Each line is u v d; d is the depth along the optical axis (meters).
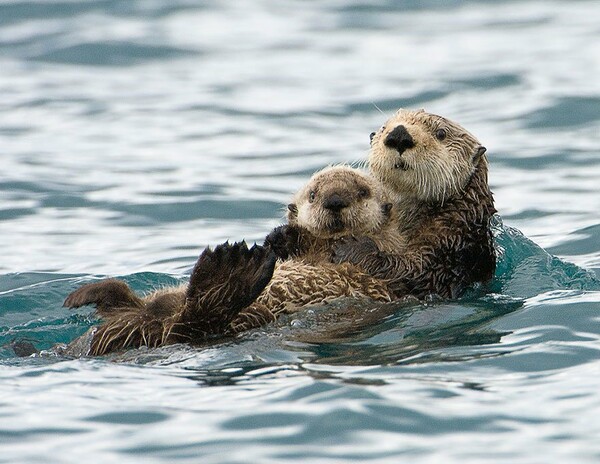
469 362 11.12
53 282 15.34
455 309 13.36
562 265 15.64
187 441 9.30
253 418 9.68
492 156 21.64
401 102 25.06
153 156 22.06
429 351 11.58
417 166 14.88
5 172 20.86
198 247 17.52
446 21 32.00
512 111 24.05
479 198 15.35
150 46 29.62
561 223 18.28
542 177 20.59
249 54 29.25
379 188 15.04
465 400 10.03
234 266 11.85
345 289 13.54
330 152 22.00
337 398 9.99
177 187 20.23
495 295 14.30
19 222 18.59
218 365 11.06
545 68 26.83
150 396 10.23
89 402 10.10
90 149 22.47
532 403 10.00
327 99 25.50
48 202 19.53
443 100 25.02
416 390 10.25
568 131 22.86
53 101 25.56
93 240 17.83
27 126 23.91
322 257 14.14
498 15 32.47
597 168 20.91
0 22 30.95
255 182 20.50
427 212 15.34
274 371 10.86
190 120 24.36
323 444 9.23
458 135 15.48
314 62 28.50
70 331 13.53
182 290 12.80
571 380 10.56
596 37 29.53
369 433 9.40
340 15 32.97
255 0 34.69
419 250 14.59
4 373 10.88
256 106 25.16
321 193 14.39
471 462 8.91
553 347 11.52
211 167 21.39
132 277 15.66
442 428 9.49
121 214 19.02
